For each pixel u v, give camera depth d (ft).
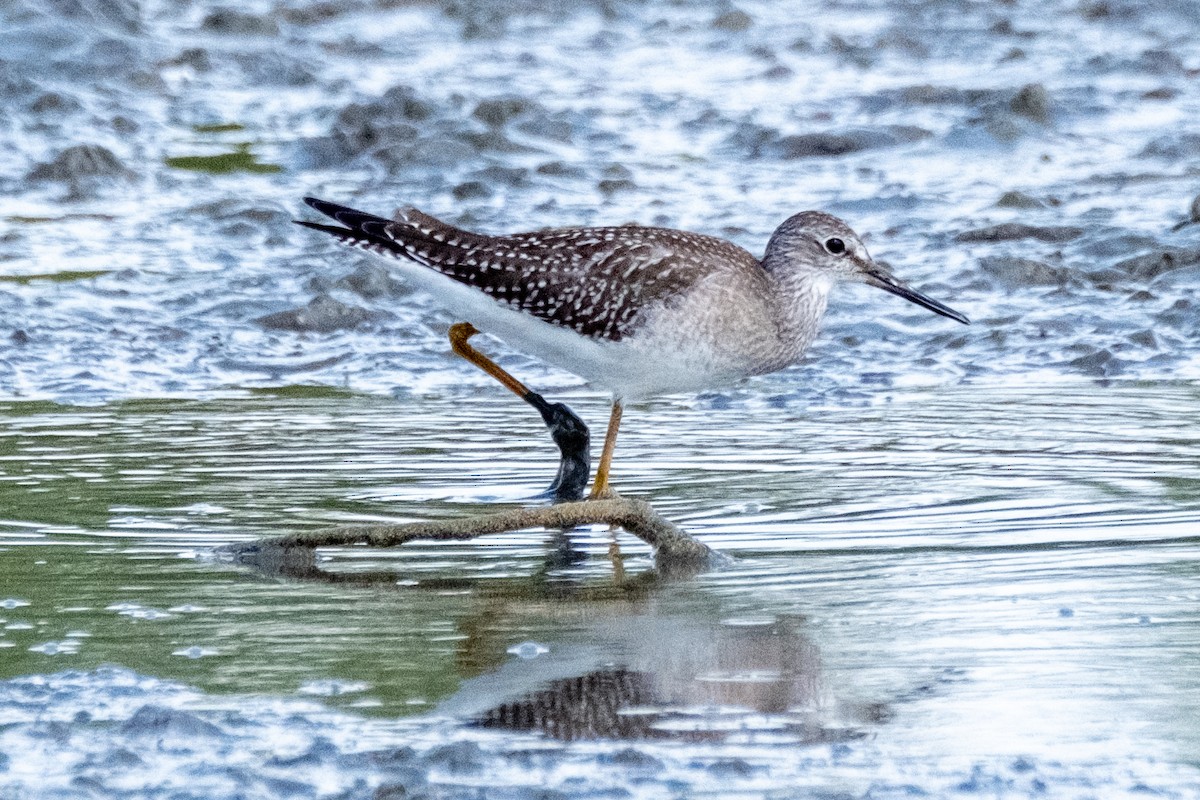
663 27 96.89
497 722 25.96
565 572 32.91
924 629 29.25
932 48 91.09
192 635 29.30
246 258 59.11
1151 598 30.32
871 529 34.83
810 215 42.60
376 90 81.46
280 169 70.74
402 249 40.32
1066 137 74.64
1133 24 95.14
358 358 50.21
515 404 45.96
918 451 40.63
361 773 24.27
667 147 74.02
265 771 24.27
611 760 24.61
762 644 28.81
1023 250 59.36
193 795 23.67
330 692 27.04
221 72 83.97
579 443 38.88
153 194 66.80
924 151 73.15
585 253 39.50
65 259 58.54
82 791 23.77
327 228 40.86
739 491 37.73
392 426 43.50
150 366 49.03
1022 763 24.23
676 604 30.89
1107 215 63.00
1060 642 28.43
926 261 58.85
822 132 73.77
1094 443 40.86
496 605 30.96
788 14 100.12
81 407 44.83
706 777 24.08
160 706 26.02
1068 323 52.29
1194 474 38.09
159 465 39.63
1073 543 33.55
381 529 34.22
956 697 26.50
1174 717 25.59
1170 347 50.06
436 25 96.89
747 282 40.57
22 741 25.25
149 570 32.63
